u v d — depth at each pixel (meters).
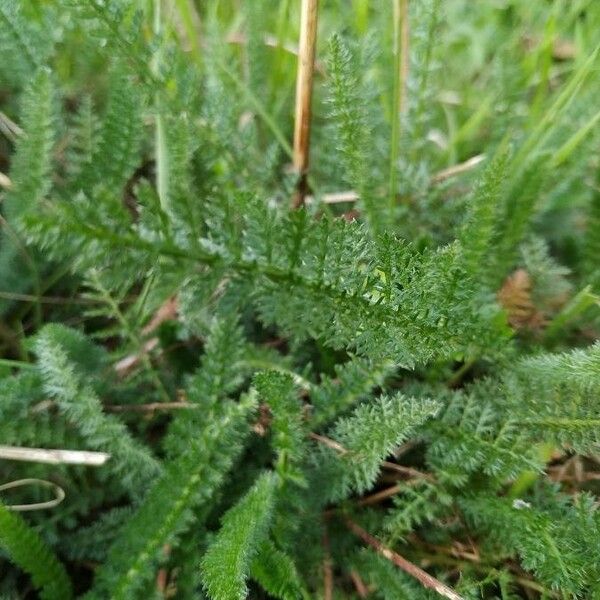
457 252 0.14
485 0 0.27
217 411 0.16
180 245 0.14
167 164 0.19
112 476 0.17
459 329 0.15
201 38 0.24
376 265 0.14
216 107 0.19
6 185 0.19
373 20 0.26
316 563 0.16
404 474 0.18
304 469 0.17
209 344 0.16
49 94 0.17
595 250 0.20
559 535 0.15
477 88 0.26
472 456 0.16
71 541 0.17
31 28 0.20
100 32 0.17
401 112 0.21
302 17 0.18
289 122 0.24
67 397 0.16
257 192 0.16
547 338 0.19
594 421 0.15
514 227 0.19
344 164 0.18
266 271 0.15
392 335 0.15
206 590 0.16
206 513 0.16
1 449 0.16
